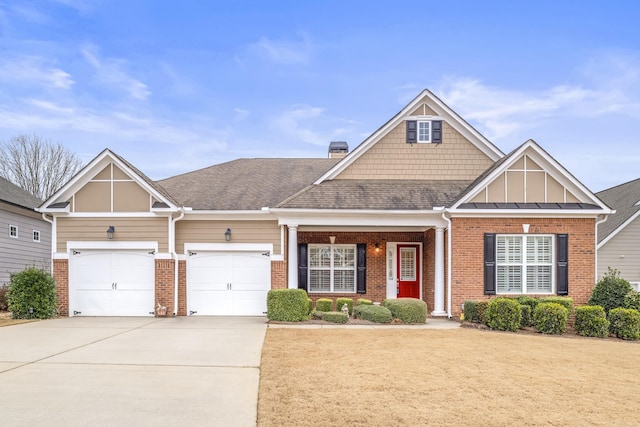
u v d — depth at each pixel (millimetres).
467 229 16312
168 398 6703
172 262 16562
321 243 19672
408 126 18906
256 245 17172
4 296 18750
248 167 21609
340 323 14789
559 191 16562
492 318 13883
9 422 5707
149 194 16641
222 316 16859
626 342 12328
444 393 7062
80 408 6234
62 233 16688
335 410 6234
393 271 19703
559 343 11719
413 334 12594
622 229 21656
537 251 16422
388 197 17281
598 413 6309
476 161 18859
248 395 6879
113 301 16656
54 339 11484
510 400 6793
